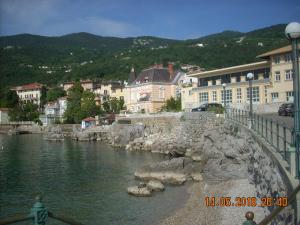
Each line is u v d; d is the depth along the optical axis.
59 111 166.62
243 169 37.44
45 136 124.56
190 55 189.62
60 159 64.56
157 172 42.56
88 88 167.25
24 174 48.78
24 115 169.00
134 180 43.06
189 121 68.38
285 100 66.75
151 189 37.16
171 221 26.61
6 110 175.38
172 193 35.75
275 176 18.39
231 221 24.00
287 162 17.03
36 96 191.25
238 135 39.72
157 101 112.56
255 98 73.25
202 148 55.00
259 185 25.88
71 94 154.75
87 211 30.41
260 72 73.88
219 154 45.28
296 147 14.39
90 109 136.50
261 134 27.36
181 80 110.31
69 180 44.06
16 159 65.06
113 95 149.12
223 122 51.09
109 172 49.47
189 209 29.12
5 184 42.00
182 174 41.31
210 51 186.50
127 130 89.06
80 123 137.12
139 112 110.06
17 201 34.00
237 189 31.69
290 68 66.12
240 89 76.25
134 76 129.12
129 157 66.31
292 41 14.37
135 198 34.41
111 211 30.19
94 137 110.50
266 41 181.62
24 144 99.00
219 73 81.56
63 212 30.16
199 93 85.69
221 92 80.06
